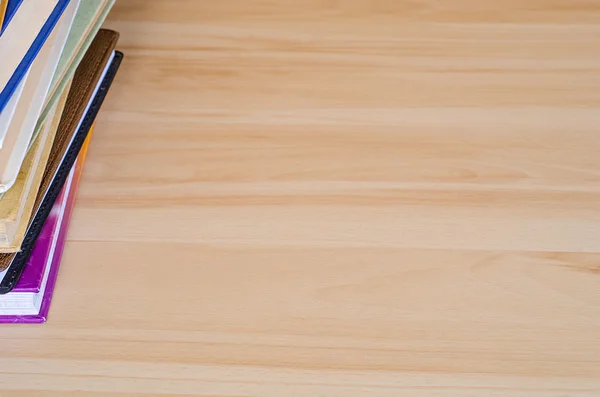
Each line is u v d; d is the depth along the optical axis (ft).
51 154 1.84
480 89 2.22
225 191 1.98
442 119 2.15
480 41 2.36
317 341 1.70
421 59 2.31
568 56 2.31
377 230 1.90
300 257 1.85
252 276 1.81
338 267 1.83
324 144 2.09
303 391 1.63
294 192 1.98
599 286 1.79
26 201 1.62
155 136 2.11
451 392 1.63
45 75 1.71
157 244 1.88
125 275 1.82
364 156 2.06
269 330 1.72
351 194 1.97
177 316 1.75
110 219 1.93
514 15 2.43
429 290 1.79
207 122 2.15
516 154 2.06
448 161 2.05
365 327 1.73
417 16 2.43
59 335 1.72
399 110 2.17
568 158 2.05
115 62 2.23
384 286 1.79
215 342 1.70
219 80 2.26
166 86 2.24
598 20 2.42
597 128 2.12
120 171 2.03
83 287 1.80
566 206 1.94
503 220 1.92
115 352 1.69
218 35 2.38
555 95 2.21
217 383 1.64
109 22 2.42
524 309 1.75
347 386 1.64
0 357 1.69
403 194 1.97
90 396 1.63
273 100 2.20
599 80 2.25
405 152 2.07
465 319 1.74
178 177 2.02
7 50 1.64
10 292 1.69
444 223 1.91
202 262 1.84
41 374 1.66
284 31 2.39
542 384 1.64
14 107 1.55
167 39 2.37
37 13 1.73
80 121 2.01
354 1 2.49
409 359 1.68
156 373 1.66
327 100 2.20
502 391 1.63
